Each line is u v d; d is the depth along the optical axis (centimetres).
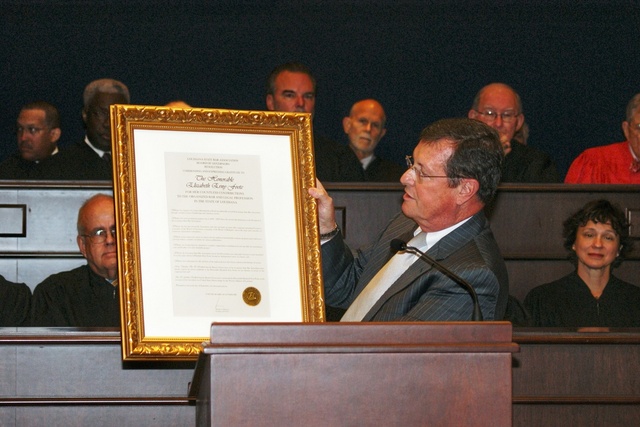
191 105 907
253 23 912
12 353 351
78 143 685
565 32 922
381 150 912
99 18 898
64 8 894
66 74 894
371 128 754
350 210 607
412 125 916
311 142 347
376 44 918
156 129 334
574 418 369
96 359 355
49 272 591
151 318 313
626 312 562
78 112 894
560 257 621
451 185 355
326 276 387
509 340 252
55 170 677
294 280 330
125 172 325
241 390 244
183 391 358
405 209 364
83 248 522
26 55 891
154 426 355
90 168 675
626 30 920
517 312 535
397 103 916
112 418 354
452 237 359
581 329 381
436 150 356
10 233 587
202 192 332
